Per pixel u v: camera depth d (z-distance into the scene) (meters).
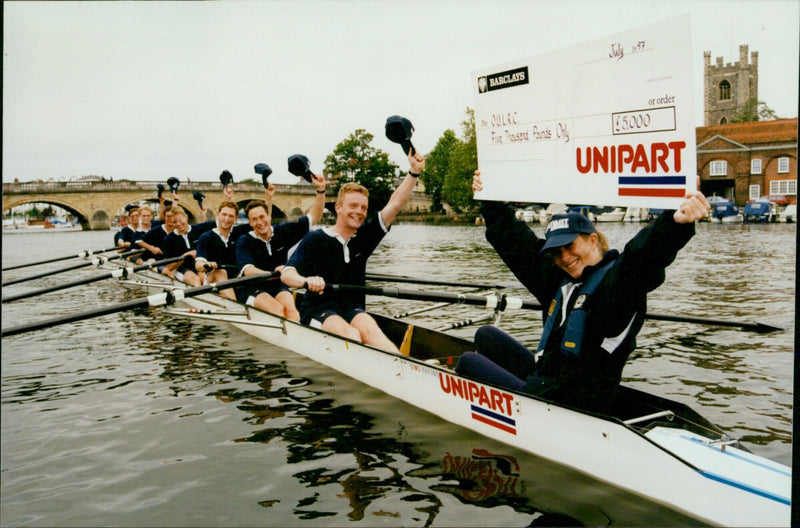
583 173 4.88
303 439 5.91
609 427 4.62
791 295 12.79
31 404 7.19
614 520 4.32
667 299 12.70
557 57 4.91
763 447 5.43
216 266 11.05
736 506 4.04
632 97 4.41
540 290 5.65
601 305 4.55
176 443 5.95
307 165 9.88
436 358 7.45
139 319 12.37
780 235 31.62
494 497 4.70
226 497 4.87
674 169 4.19
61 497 4.96
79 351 9.69
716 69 91.50
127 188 59.62
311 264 7.74
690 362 8.07
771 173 62.41
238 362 8.68
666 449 4.32
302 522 4.46
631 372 7.70
